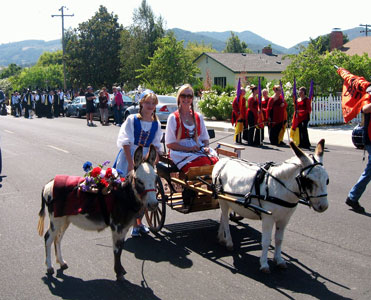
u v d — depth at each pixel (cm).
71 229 694
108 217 497
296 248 603
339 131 1867
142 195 470
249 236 658
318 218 732
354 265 545
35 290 486
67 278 516
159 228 659
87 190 496
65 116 3306
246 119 1589
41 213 531
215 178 597
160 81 3941
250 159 1242
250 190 531
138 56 5575
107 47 5750
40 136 1908
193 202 639
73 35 6081
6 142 1722
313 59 2325
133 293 475
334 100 2125
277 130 1567
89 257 580
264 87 2370
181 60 3969
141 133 620
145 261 565
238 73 4325
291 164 496
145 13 5759
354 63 2375
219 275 519
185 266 547
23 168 1180
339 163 1175
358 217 736
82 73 5700
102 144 1606
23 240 644
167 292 476
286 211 511
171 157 669
